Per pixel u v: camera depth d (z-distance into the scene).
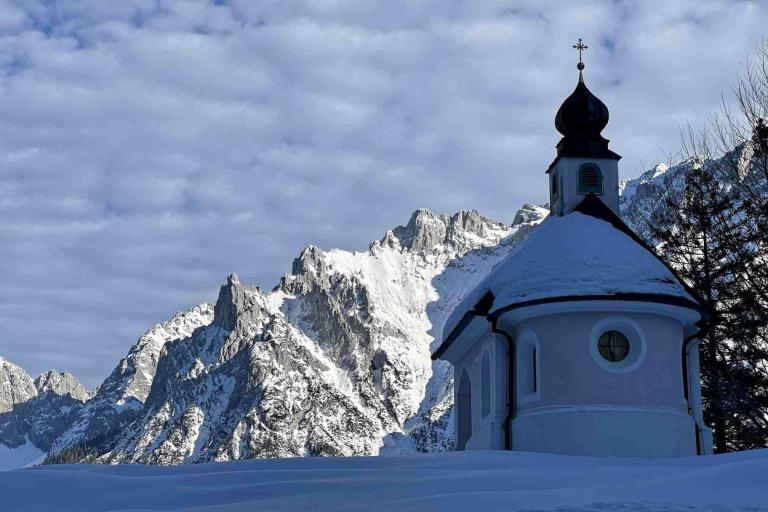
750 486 22.69
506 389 39.03
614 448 36.28
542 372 37.81
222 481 25.11
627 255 38.78
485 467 27.84
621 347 37.88
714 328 54.69
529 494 22.11
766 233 54.28
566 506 20.19
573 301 37.38
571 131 47.62
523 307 38.09
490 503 21.14
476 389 44.19
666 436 36.84
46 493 23.67
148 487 24.42
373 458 29.25
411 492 23.06
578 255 38.75
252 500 22.77
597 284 37.53
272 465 28.08
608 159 46.16
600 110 47.62
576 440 36.41
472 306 40.59
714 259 59.62
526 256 40.16
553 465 28.30
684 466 27.30
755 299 54.94
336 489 23.55
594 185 45.97
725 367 54.06
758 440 53.31
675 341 38.56
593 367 37.12
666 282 38.25
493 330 39.28
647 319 37.88
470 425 48.28
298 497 22.55
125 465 27.98
